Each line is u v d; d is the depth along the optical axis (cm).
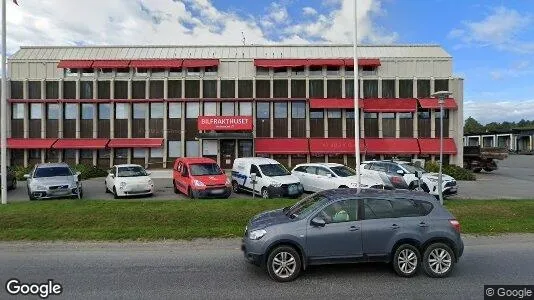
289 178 1574
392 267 696
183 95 3105
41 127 3066
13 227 987
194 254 802
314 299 554
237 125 3000
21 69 3056
